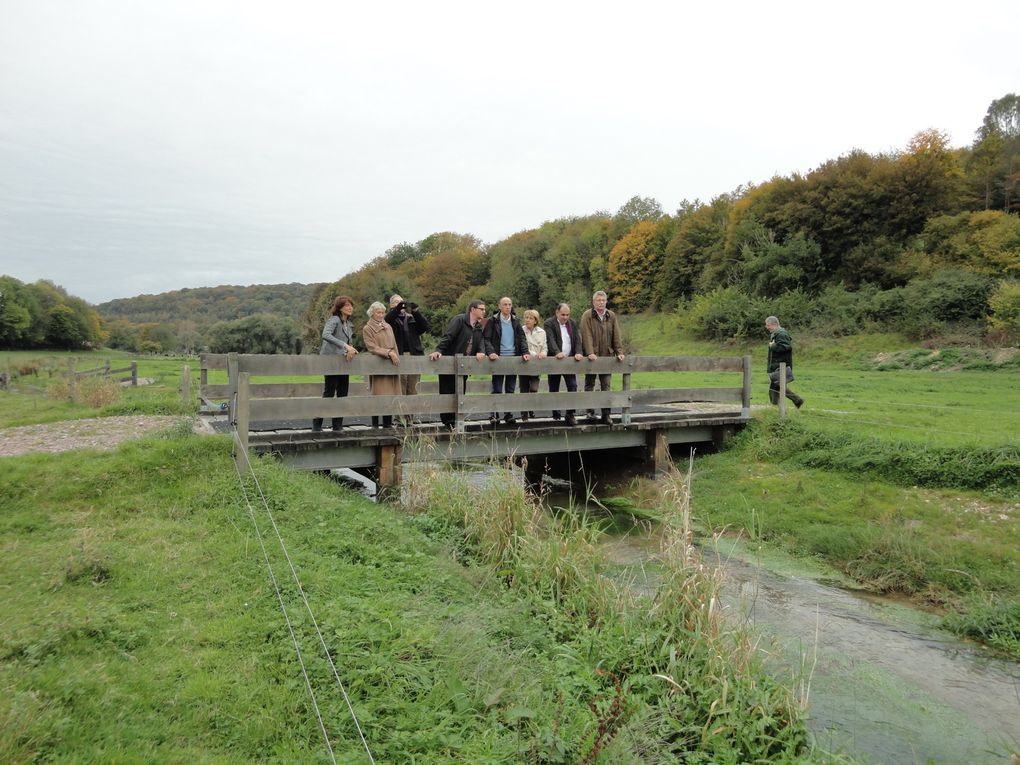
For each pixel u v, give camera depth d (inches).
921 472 357.1
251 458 290.0
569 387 420.2
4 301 2655.0
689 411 517.3
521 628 196.2
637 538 337.1
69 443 366.0
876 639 231.1
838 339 1277.1
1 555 204.7
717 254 1920.5
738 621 205.9
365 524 256.4
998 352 980.6
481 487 311.9
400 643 165.6
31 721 120.1
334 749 128.5
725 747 151.9
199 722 131.4
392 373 326.6
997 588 260.5
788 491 378.6
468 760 128.5
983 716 184.5
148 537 224.4
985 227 1437.0
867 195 1587.1
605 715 143.5
